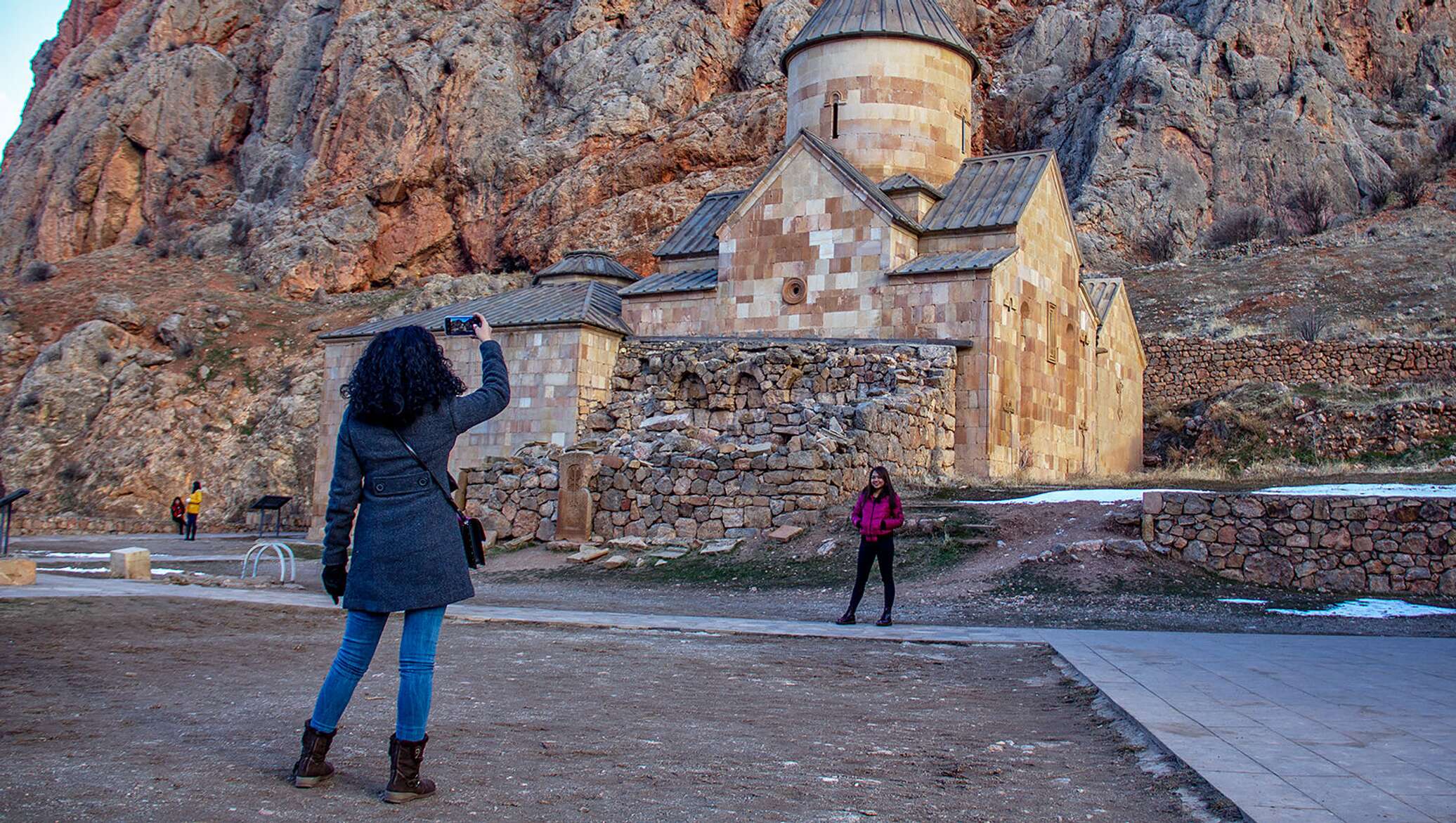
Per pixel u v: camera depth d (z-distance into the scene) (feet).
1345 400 116.88
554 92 249.14
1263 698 26.16
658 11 254.88
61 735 20.21
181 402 199.41
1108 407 120.26
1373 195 198.29
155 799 15.67
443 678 29.37
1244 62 218.18
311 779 17.02
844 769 19.69
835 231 97.60
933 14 112.37
